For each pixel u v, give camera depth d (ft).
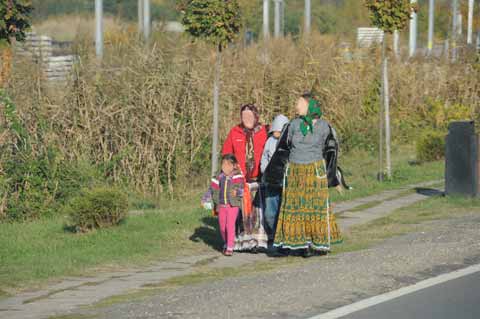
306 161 83.05
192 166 141.49
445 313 59.06
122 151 133.80
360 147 189.06
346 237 96.22
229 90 155.53
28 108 125.49
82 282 76.54
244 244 88.99
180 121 139.95
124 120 135.74
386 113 149.38
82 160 126.62
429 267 72.18
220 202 88.48
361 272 70.44
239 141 89.76
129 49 145.28
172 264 84.94
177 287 72.28
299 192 83.20
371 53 209.36
